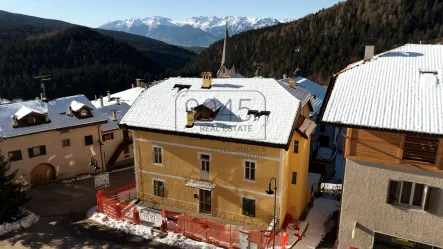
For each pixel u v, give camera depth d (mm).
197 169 26391
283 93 26047
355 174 16734
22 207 28938
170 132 25953
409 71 18219
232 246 22375
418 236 16078
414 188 15805
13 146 32031
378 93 17000
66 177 36125
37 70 109812
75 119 36156
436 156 14938
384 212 16547
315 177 31672
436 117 14953
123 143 40344
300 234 24016
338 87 18016
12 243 23844
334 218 26469
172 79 31859
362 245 17453
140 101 29812
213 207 26594
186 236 24047
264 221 24828
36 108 35906
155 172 28406
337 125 15914
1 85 98688
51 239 24281
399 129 14773
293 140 24953
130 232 24953
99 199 28344
